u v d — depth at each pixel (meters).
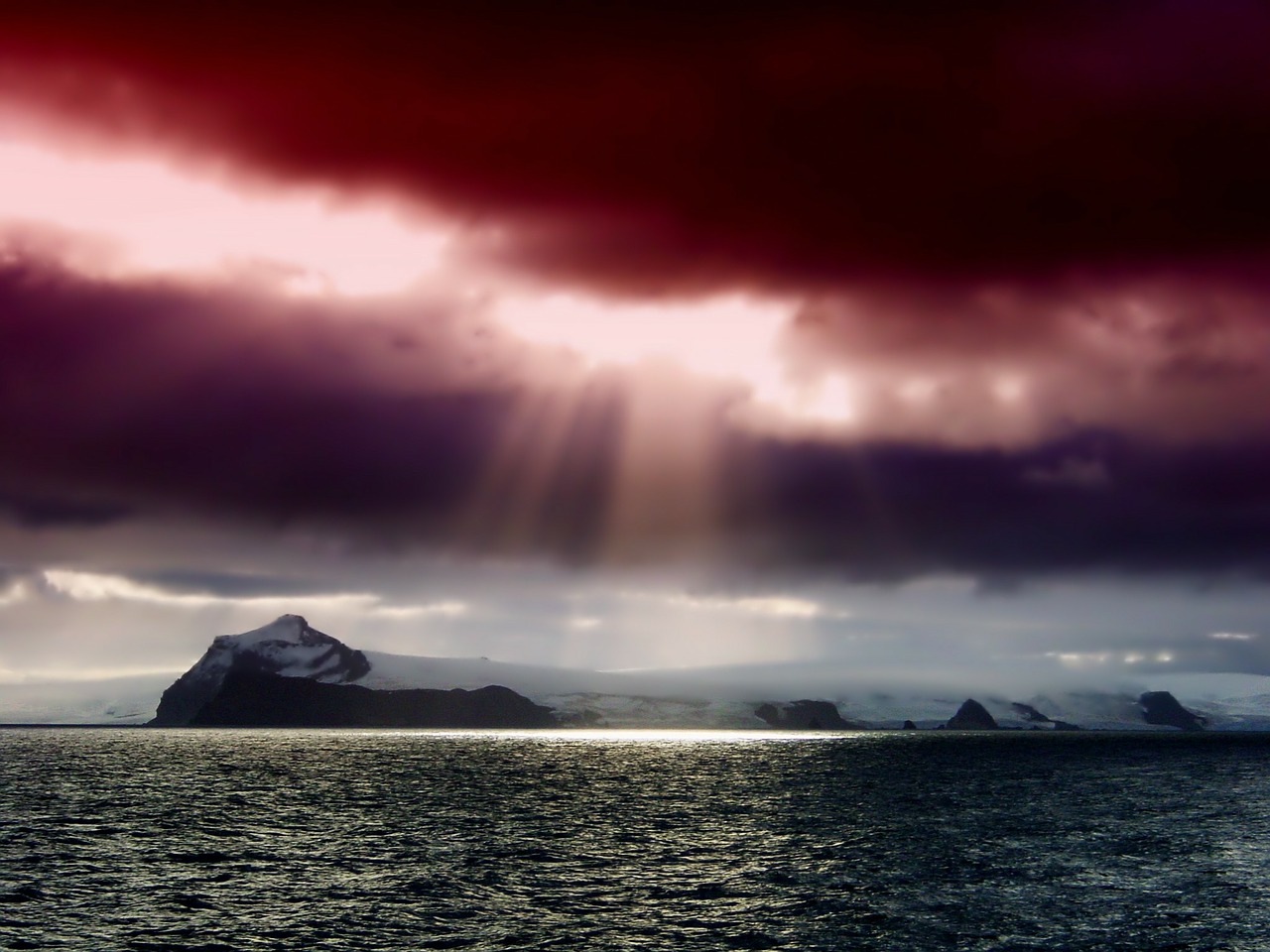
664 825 105.75
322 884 71.75
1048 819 112.12
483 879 74.06
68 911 62.78
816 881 73.75
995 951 54.91
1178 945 55.94
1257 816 115.06
